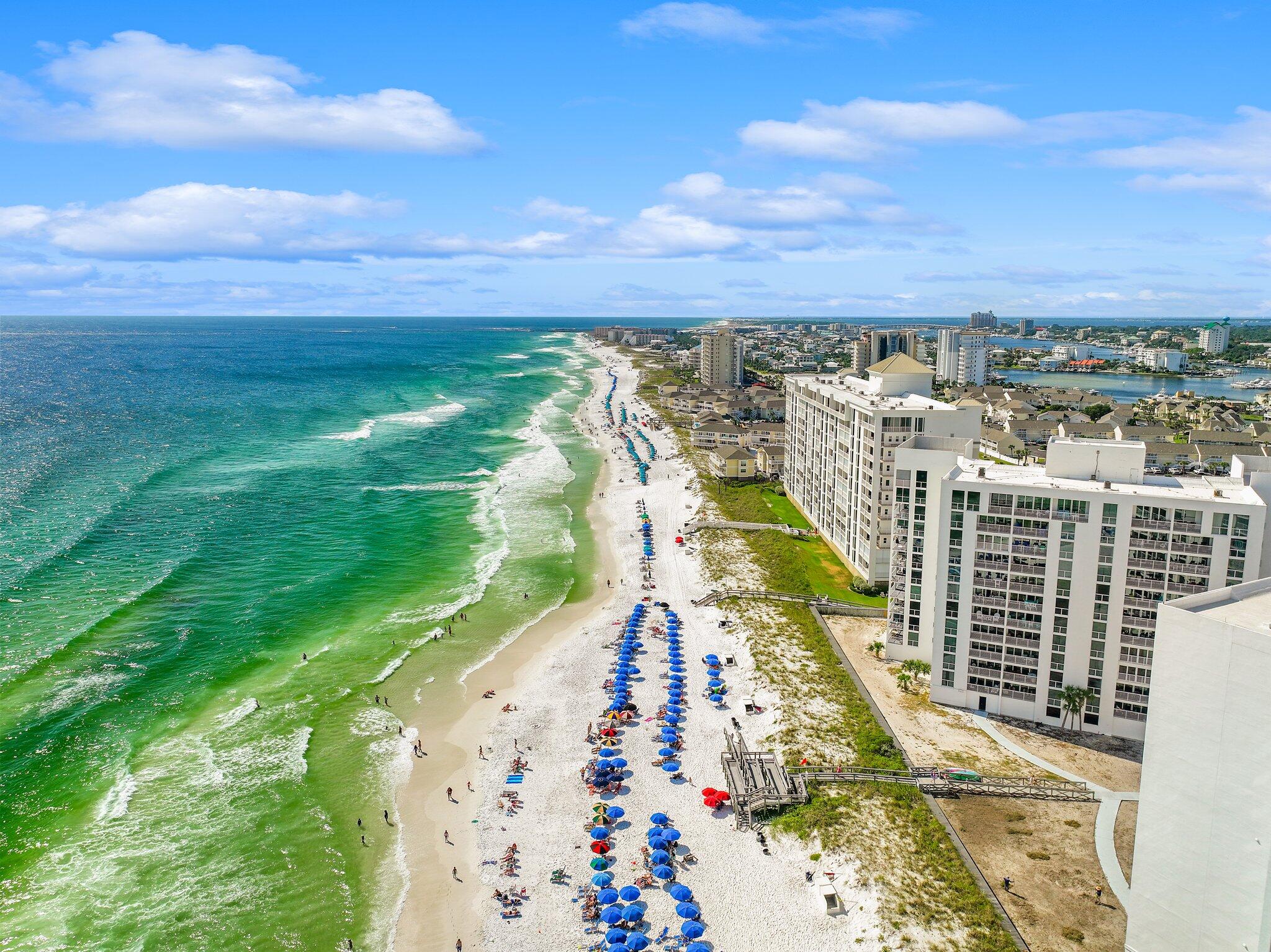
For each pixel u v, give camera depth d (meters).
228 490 179.38
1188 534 77.25
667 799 76.56
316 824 73.44
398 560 140.75
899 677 97.19
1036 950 57.44
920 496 97.56
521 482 199.75
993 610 87.25
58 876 66.25
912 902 61.84
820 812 72.25
